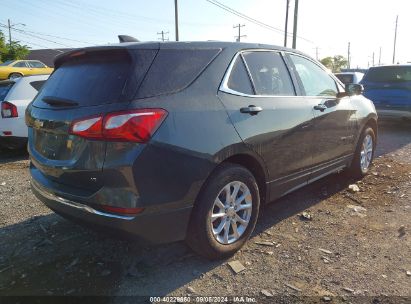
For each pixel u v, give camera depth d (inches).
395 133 394.9
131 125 106.6
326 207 183.6
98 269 131.4
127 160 106.4
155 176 110.4
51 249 145.9
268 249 142.7
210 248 128.1
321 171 182.4
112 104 109.5
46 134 128.2
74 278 126.6
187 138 116.2
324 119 175.9
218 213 130.3
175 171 113.9
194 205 123.3
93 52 126.3
